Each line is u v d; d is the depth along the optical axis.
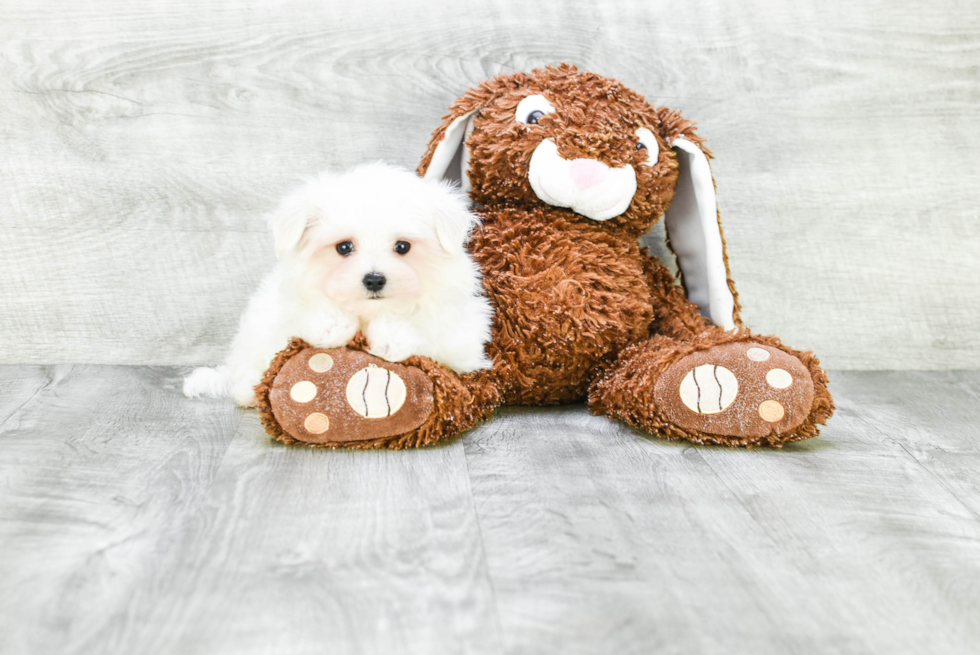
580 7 1.58
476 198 1.40
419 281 1.12
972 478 1.07
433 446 1.14
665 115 1.40
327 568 0.76
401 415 1.09
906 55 1.62
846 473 1.08
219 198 1.54
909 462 1.13
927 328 1.70
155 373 1.52
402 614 0.69
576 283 1.28
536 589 0.74
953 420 1.36
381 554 0.79
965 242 1.68
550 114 1.29
